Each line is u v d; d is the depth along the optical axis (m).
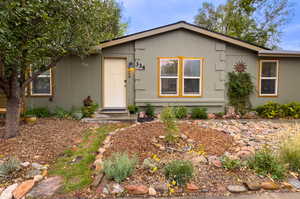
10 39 2.79
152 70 6.66
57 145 3.45
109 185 2.11
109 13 5.07
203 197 1.97
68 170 2.55
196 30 6.54
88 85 6.50
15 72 3.61
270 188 2.10
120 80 6.70
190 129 4.12
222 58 6.88
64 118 5.86
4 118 5.52
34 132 4.12
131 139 3.47
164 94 6.75
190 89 6.85
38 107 6.32
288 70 7.35
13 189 2.00
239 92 6.98
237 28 14.36
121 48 6.55
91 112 6.06
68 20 3.57
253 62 7.14
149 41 6.59
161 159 2.76
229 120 6.19
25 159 2.79
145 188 2.04
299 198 1.95
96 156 2.95
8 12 2.46
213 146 3.28
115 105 6.71
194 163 2.63
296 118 6.60
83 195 1.97
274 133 4.34
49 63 4.09
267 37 14.10
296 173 2.42
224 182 2.20
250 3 13.45
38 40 3.10
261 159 2.46
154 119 6.11
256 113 7.01
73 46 4.00
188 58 6.76
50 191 2.04
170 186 2.11
